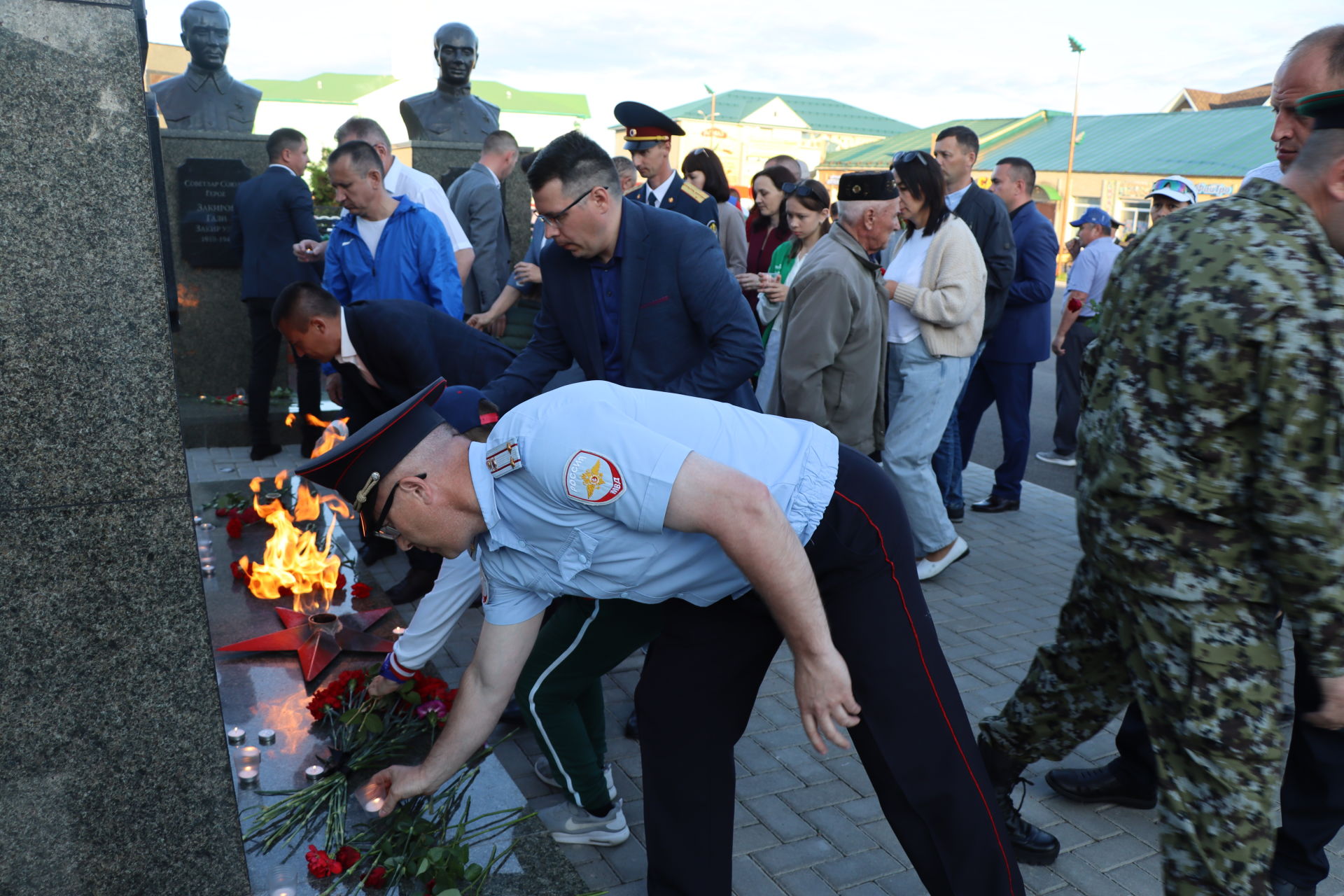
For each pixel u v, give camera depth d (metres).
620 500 1.89
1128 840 3.11
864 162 54.53
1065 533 6.25
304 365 7.03
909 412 5.06
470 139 9.30
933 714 2.22
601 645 2.68
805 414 4.41
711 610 2.28
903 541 2.21
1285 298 1.88
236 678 3.33
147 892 2.08
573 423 1.94
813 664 2.03
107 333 1.82
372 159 5.17
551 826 2.99
